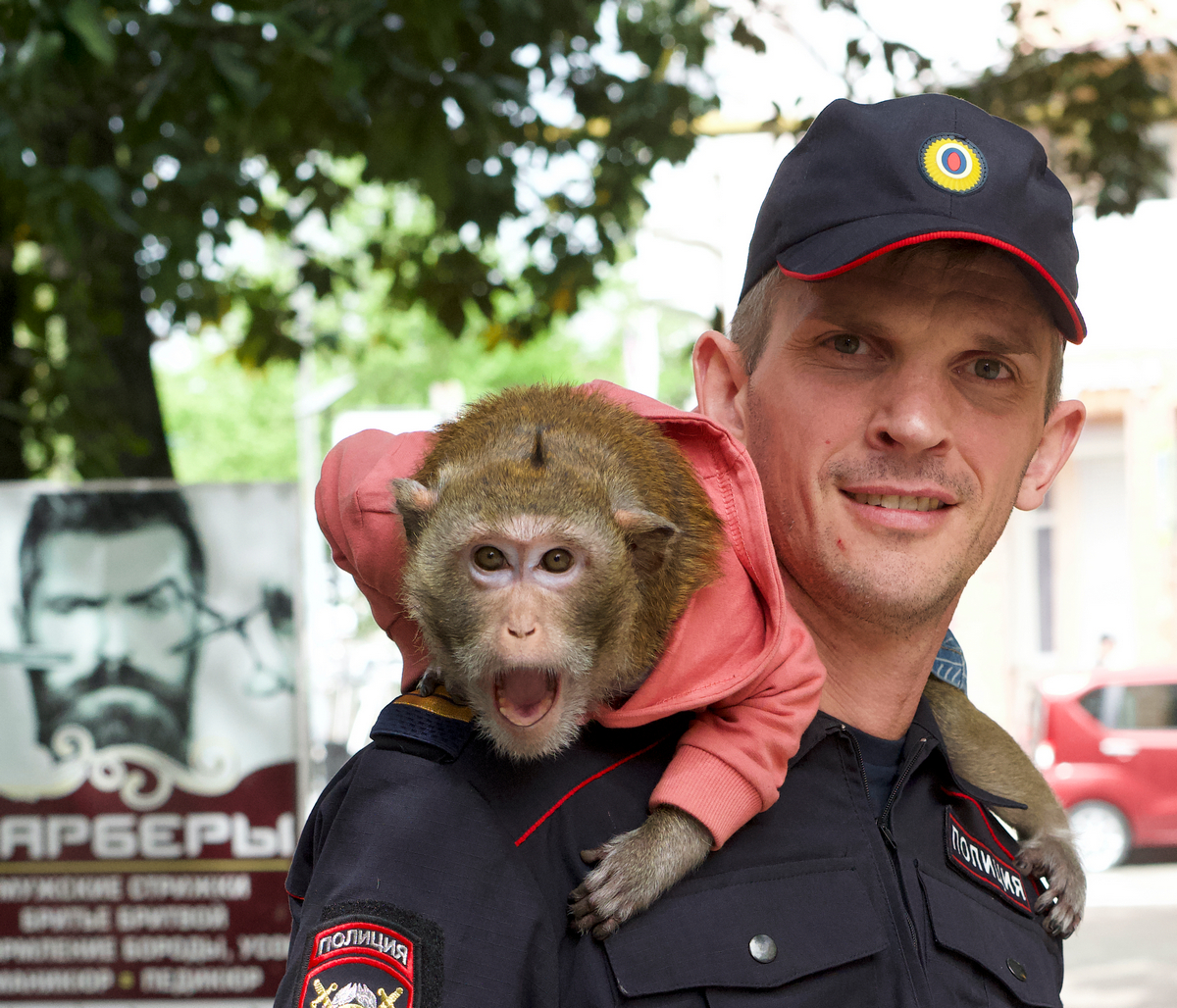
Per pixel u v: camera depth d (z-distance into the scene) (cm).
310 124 599
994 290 212
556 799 192
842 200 210
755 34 745
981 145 210
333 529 222
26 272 718
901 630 222
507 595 196
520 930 177
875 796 219
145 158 689
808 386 219
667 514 208
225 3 541
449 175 668
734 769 191
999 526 228
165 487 549
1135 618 1786
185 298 891
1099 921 1058
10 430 698
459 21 626
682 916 186
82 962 545
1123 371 1786
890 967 196
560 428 215
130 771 546
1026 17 759
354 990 169
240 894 543
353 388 2783
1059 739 1262
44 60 453
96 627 550
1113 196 798
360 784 190
